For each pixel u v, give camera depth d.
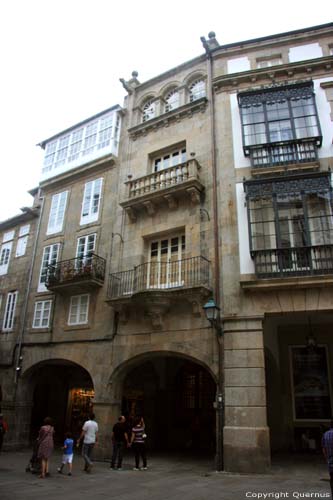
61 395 19.94
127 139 17.94
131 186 15.82
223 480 9.06
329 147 12.43
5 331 18.72
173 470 10.92
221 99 14.70
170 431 16.19
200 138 15.10
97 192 17.92
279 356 14.32
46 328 16.75
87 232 17.30
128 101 18.97
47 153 21.30
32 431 19.66
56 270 16.95
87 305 15.75
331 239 11.20
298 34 14.76
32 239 20.11
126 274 14.79
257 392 10.53
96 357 14.51
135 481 9.20
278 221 11.72
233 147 13.65
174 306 12.94
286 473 9.73
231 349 11.18
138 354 13.27
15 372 17.08
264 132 13.29
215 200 13.34
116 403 13.70
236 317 11.36
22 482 9.09
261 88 13.88
